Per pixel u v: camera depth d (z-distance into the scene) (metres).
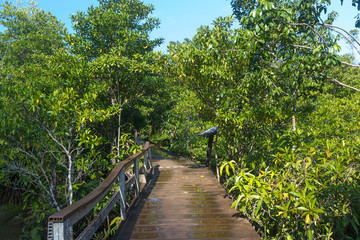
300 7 5.72
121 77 10.14
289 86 6.96
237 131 7.46
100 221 3.32
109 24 11.17
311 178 3.69
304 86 6.41
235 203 3.62
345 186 3.37
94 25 11.15
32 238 6.63
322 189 3.63
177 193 6.80
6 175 7.48
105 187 3.39
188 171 10.59
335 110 11.15
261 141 6.18
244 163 6.30
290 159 3.95
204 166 11.92
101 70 9.62
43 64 11.73
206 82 8.10
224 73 7.29
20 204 9.28
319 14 5.59
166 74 8.91
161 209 5.30
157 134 26.89
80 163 7.12
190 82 8.62
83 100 7.61
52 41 16.27
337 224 3.53
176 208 5.38
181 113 17.34
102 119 7.69
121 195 4.56
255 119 6.84
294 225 3.82
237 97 6.90
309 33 6.28
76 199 7.69
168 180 8.70
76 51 10.78
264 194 3.50
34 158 7.11
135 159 6.21
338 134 8.58
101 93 9.77
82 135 6.81
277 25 4.95
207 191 7.03
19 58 16.69
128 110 12.60
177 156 16.59
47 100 6.61
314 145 4.24
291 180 4.22
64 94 6.86
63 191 7.83
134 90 10.77
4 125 6.23
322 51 4.80
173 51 8.31
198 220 4.59
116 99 10.69
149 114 15.89
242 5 7.66
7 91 6.77
